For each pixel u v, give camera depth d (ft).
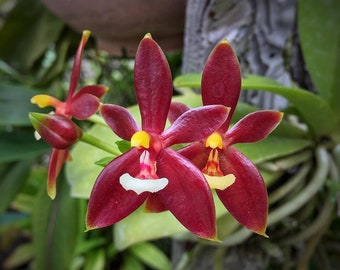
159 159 0.31
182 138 0.31
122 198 0.30
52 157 0.37
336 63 0.51
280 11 0.53
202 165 0.32
